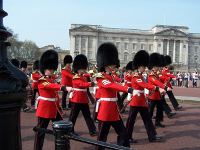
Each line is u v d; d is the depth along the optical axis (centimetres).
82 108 513
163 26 6381
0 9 216
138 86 467
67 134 227
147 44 6350
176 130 558
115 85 345
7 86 218
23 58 5750
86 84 488
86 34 5856
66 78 729
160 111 593
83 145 436
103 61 382
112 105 362
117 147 211
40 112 398
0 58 217
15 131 229
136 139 483
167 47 6331
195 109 855
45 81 405
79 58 543
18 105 229
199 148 425
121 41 6222
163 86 513
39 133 378
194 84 2233
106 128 360
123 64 6191
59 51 6588
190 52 6712
